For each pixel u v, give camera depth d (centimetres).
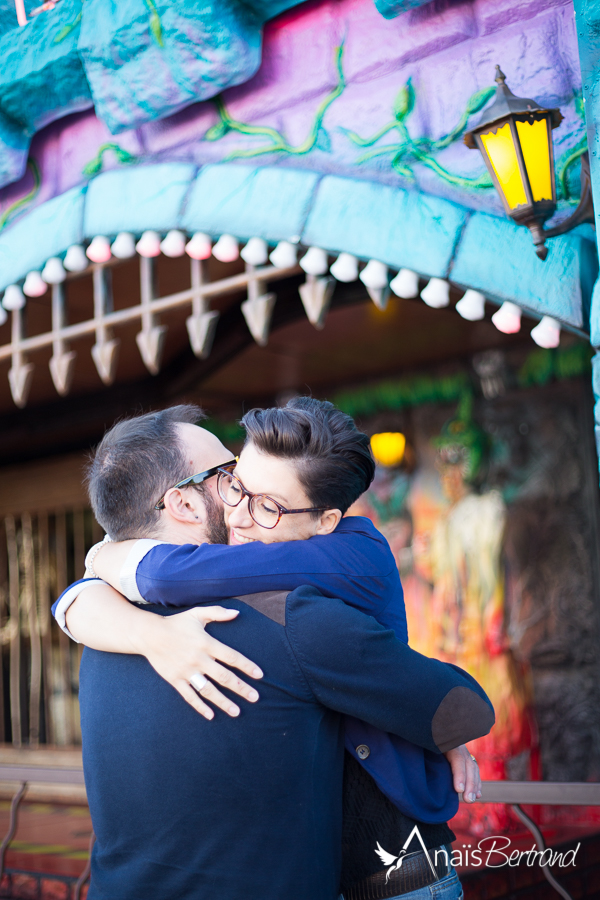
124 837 123
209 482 146
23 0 329
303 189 269
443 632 546
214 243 299
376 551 135
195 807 117
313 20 275
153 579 129
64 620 139
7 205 354
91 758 129
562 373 552
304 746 119
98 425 658
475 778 137
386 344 550
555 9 234
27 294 347
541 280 228
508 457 568
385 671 119
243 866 115
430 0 245
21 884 373
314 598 124
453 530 556
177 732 120
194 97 285
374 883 127
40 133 343
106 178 315
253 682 119
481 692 127
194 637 120
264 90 284
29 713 734
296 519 134
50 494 731
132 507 143
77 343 505
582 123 228
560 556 545
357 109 267
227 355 544
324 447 133
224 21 268
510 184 204
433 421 599
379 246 252
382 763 126
